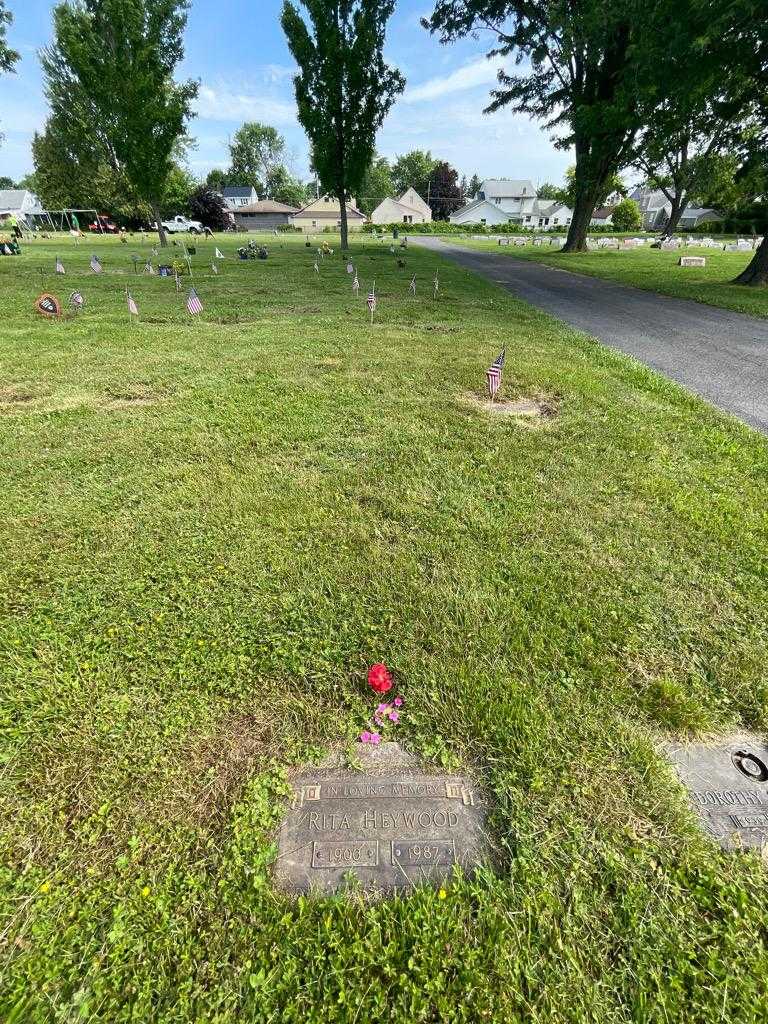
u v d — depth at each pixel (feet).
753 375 21.33
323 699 6.66
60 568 9.05
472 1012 4.03
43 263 63.16
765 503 11.34
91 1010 4.03
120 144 85.10
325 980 4.19
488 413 16.35
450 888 4.77
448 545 9.70
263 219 240.53
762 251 47.73
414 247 115.75
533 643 7.41
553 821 5.29
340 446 13.92
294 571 8.95
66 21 76.07
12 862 4.99
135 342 24.80
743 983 4.16
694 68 40.75
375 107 81.05
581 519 10.62
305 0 70.79
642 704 6.58
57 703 6.53
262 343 24.62
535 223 264.72
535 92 80.23
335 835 5.24
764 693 6.77
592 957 4.31
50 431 14.84
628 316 34.63
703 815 5.45
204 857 5.00
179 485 11.92
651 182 140.36
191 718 6.35
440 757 5.97
